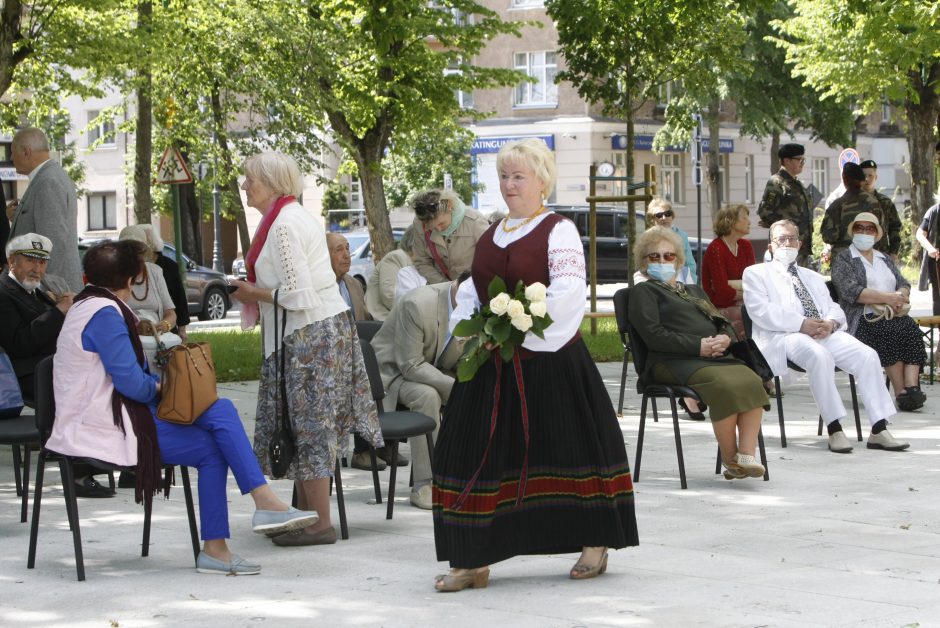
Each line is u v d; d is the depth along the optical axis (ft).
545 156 21.17
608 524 20.93
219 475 22.75
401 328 29.01
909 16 64.95
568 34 66.23
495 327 20.35
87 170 186.70
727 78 151.12
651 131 173.06
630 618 19.04
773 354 36.19
